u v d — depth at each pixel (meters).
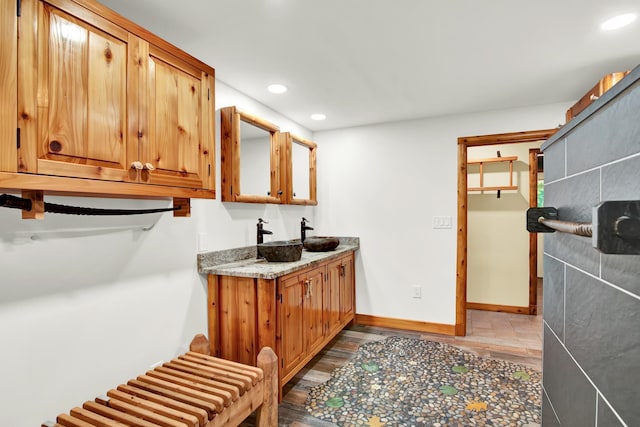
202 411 1.27
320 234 3.76
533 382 2.31
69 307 1.48
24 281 1.33
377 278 3.54
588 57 2.05
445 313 3.28
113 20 1.29
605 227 0.47
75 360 1.50
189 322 2.10
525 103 2.90
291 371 2.24
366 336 3.22
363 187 3.58
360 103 2.87
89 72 1.20
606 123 0.63
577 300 0.78
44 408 1.38
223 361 1.73
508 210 4.01
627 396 0.56
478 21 1.67
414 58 2.06
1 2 0.97
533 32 1.76
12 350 1.29
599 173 0.66
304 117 3.26
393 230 3.47
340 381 2.36
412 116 3.25
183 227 2.07
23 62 1.02
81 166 1.17
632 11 1.57
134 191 1.36
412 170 3.38
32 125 1.04
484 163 4.12
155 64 1.46
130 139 1.35
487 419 1.91
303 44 1.89
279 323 2.12
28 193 1.14
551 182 0.98
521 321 3.65
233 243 2.49
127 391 1.45
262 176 2.74
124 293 1.72
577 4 1.52
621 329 0.58
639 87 0.51
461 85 2.49
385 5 1.53
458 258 3.21
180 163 1.59
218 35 1.79
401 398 2.14
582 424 0.75
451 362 2.63
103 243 1.62
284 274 2.13
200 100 1.72
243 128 2.51
